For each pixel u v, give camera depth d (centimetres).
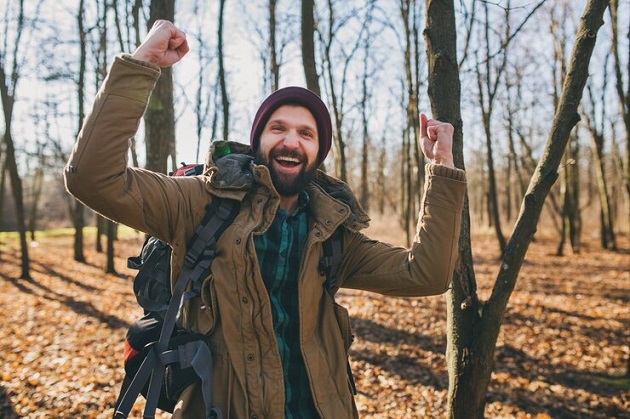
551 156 240
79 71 1323
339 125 1080
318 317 170
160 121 562
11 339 666
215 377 148
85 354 590
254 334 151
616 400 460
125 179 138
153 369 147
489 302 253
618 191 2900
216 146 173
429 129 173
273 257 161
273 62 1007
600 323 710
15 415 418
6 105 1206
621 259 1452
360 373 537
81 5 1295
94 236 2677
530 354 588
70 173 132
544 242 2061
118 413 140
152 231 148
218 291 150
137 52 141
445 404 456
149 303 164
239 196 155
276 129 169
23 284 1154
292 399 159
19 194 1227
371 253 181
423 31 262
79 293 1019
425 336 653
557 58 1501
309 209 175
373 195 3212
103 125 133
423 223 169
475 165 3516
